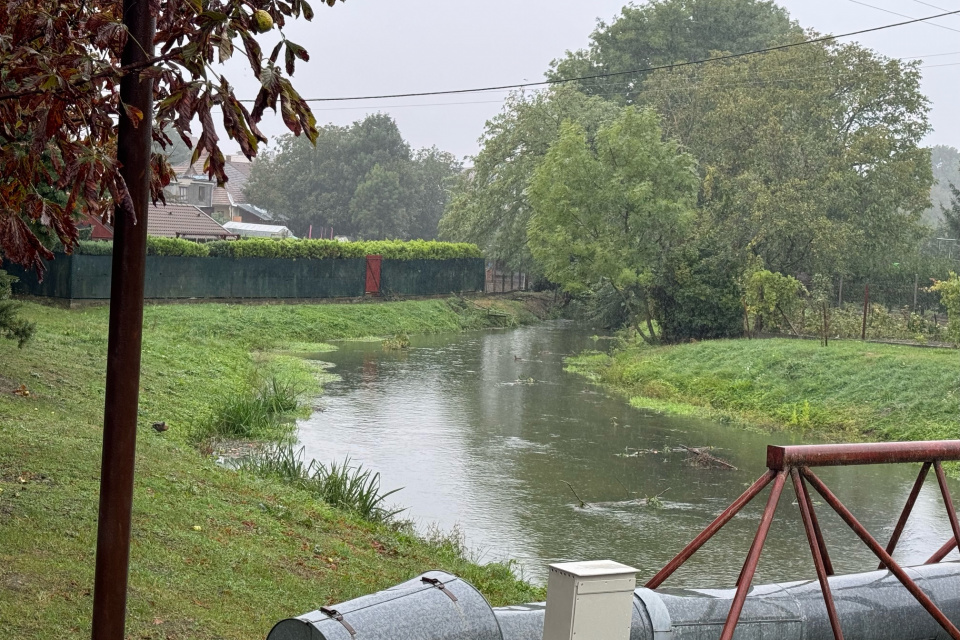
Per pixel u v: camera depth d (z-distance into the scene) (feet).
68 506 29.01
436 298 169.58
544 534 44.80
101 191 12.55
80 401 50.65
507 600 30.94
